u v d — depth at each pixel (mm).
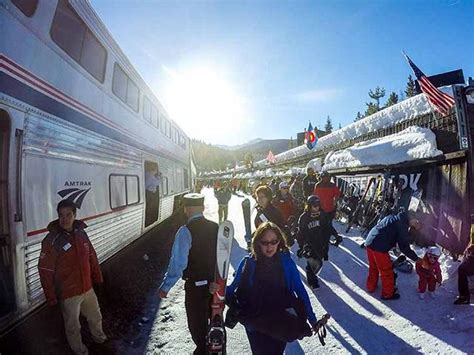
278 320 2811
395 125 10859
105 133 6441
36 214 4059
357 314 5047
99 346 4332
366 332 4504
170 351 4250
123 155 7449
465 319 4480
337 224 11977
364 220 10273
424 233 7773
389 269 5371
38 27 4301
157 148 11172
